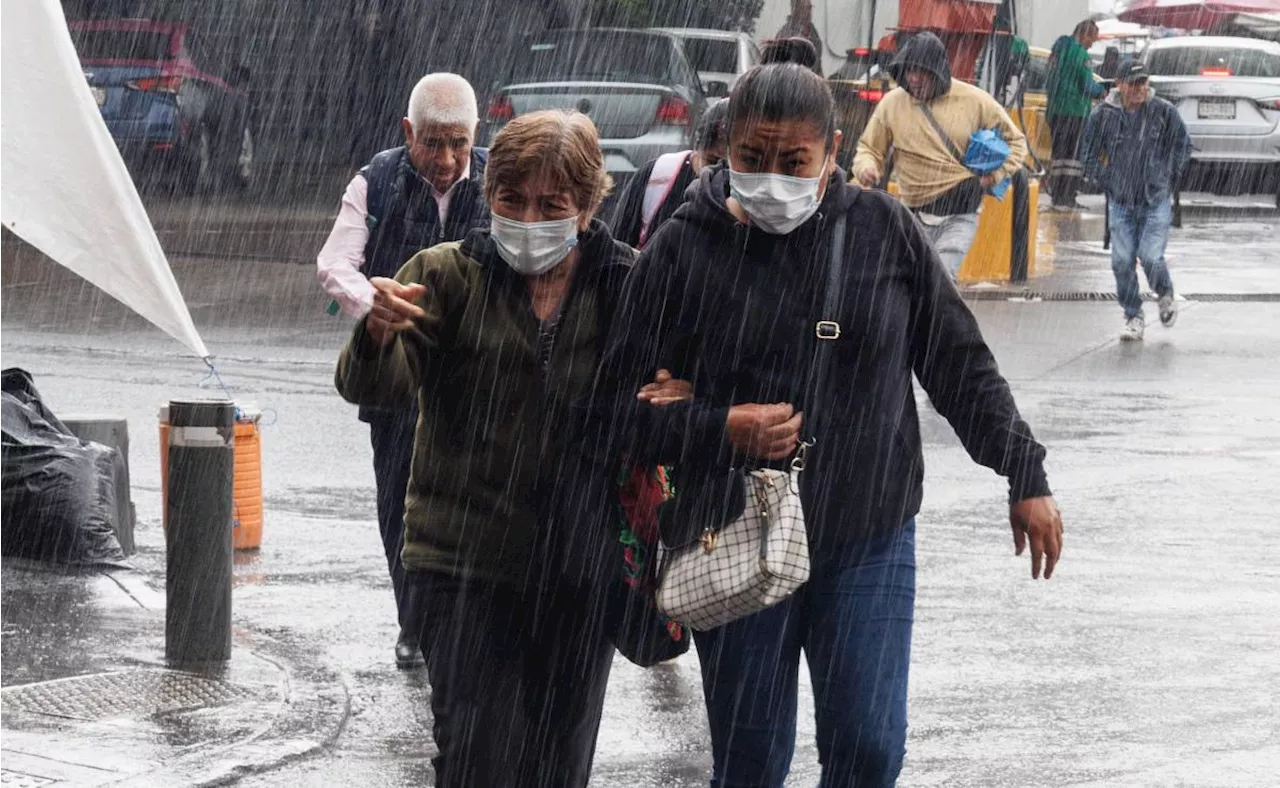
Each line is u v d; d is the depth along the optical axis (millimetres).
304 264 24531
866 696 5211
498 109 21750
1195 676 8367
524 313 5316
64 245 9445
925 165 17016
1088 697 8062
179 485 8391
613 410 5258
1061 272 24188
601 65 22578
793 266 5234
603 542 5293
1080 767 7195
